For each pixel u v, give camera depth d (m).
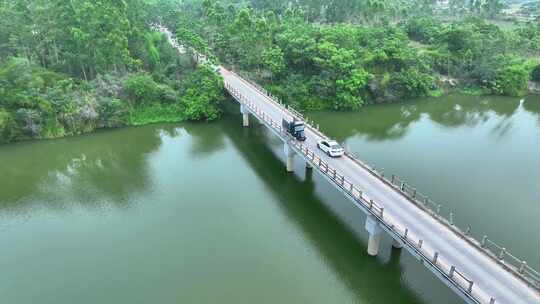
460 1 199.38
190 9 161.12
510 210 51.28
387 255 43.97
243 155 69.06
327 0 148.25
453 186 57.09
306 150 54.53
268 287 39.66
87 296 38.78
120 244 46.16
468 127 81.94
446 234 38.75
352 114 89.56
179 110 86.00
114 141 75.25
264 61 95.50
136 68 91.50
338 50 94.81
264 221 50.28
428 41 123.69
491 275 33.44
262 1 158.62
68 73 85.81
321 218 50.97
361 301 38.03
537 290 31.91
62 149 72.06
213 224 49.62
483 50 111.31
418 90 100.12
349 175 50.00
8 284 40.47
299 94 93.38
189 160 67.06
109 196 56.31
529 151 69.81
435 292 39.06
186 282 40.34
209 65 89.31
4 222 50.72
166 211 52.44
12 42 81.62
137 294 38.88
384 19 131.38
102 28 84.62
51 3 84.12
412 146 71.38
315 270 42.00
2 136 72.69
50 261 43.59
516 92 105.06
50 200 55.75
